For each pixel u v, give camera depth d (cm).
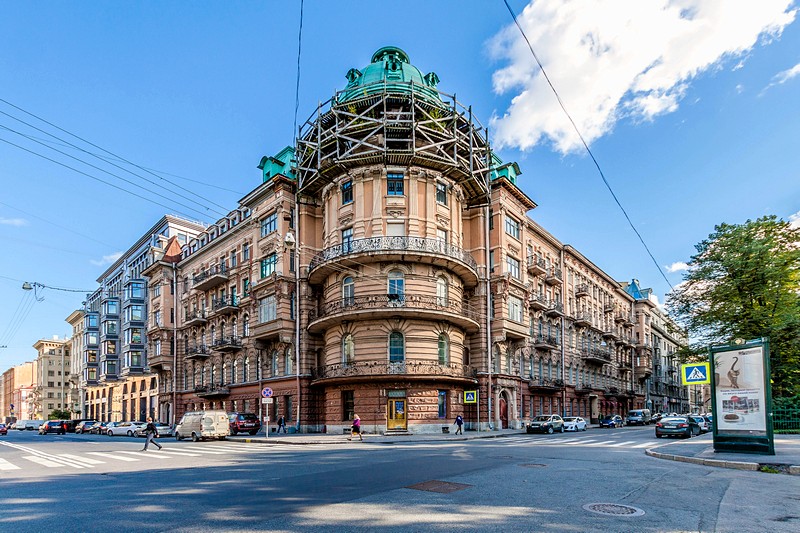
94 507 889
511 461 1537
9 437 4762
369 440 2716
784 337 3288
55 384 11512
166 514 821
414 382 3203
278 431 3544
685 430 2825
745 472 1296
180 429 3388
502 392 3978
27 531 727
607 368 6400
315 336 3794
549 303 4856
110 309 7531
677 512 820
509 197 4172
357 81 3909
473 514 799
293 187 4006
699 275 3684
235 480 1187
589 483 1097
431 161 3428
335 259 3325
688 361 3809
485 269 3897
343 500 913
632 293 8244
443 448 2122
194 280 5162
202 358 5003
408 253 3228
